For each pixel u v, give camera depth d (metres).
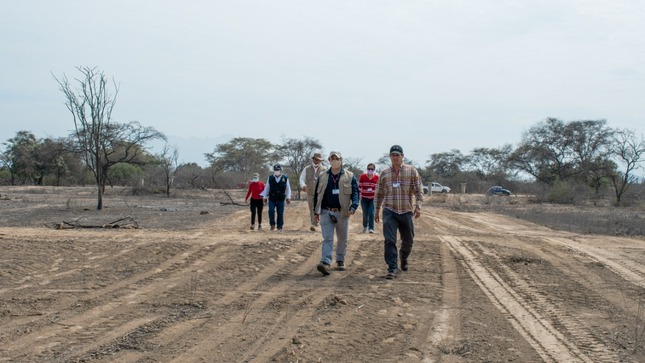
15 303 7.86
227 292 8.60
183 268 10.23
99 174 26.14
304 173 15.46
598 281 10.03
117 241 12.46
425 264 10.90
